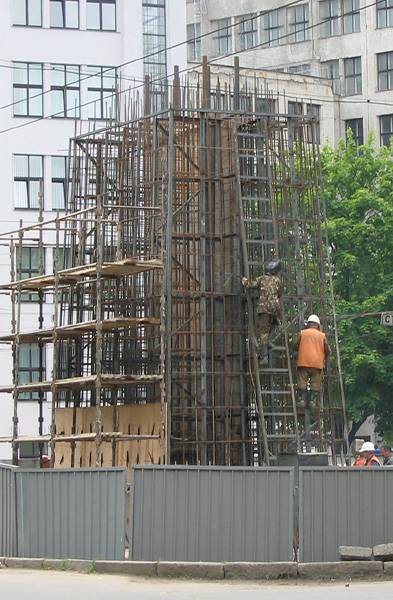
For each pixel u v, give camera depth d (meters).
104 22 71.00
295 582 23.80
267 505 25.12
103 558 25.89
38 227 37.88
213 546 25.19
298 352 35.44
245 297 36.50
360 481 25.56
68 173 41.53
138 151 37.41
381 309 71.31
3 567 27.02
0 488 29.47
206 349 35.94
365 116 102.56
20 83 69.50
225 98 37.91
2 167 68.62
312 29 106.19
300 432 36.91
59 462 39.22
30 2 69.88
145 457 34.91
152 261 33.03
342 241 72.81
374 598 20.00
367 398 70.12
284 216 36.91
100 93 70.56
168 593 21.66
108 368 38.25
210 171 36.84
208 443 35.44
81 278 37.19
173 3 73.38
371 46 103.06
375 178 76.00
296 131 38.19
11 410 66.56
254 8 109.06
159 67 73.12
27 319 67.75
